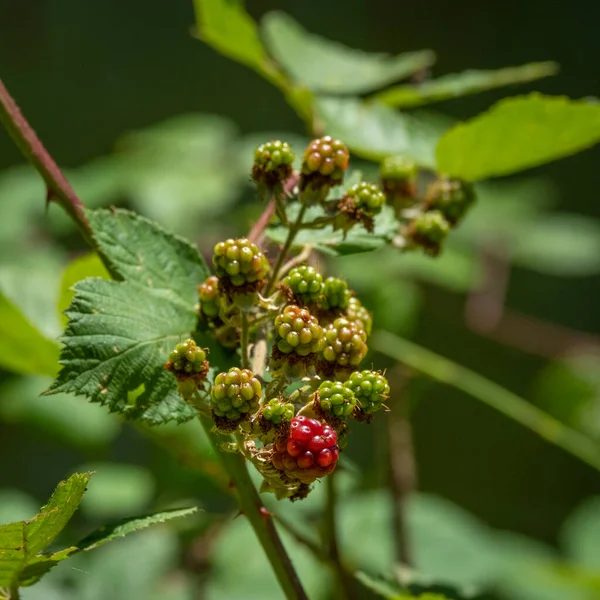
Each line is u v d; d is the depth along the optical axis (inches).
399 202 21.3
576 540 38.9
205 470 22.5
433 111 77.3
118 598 31.4
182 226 40.3
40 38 77.0
